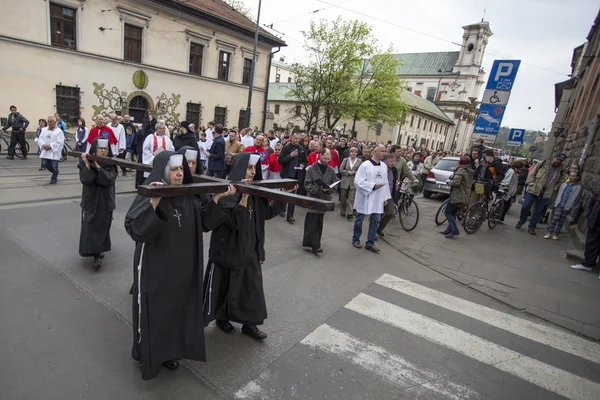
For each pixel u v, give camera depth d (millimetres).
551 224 8164
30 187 7625
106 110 17672
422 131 51125
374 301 4340
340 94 26625
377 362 3156
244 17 25625
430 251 6539
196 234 2662
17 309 3303
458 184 7117
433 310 4270
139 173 7406
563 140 17109
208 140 12477
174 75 20406
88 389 2471
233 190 2668
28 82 15000
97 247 4141
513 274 5672
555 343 3799
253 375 2799
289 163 8227
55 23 15562
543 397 2939
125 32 18047
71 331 3082
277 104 46625
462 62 61969
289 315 3799
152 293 2451
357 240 6406
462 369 3195
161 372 2723
